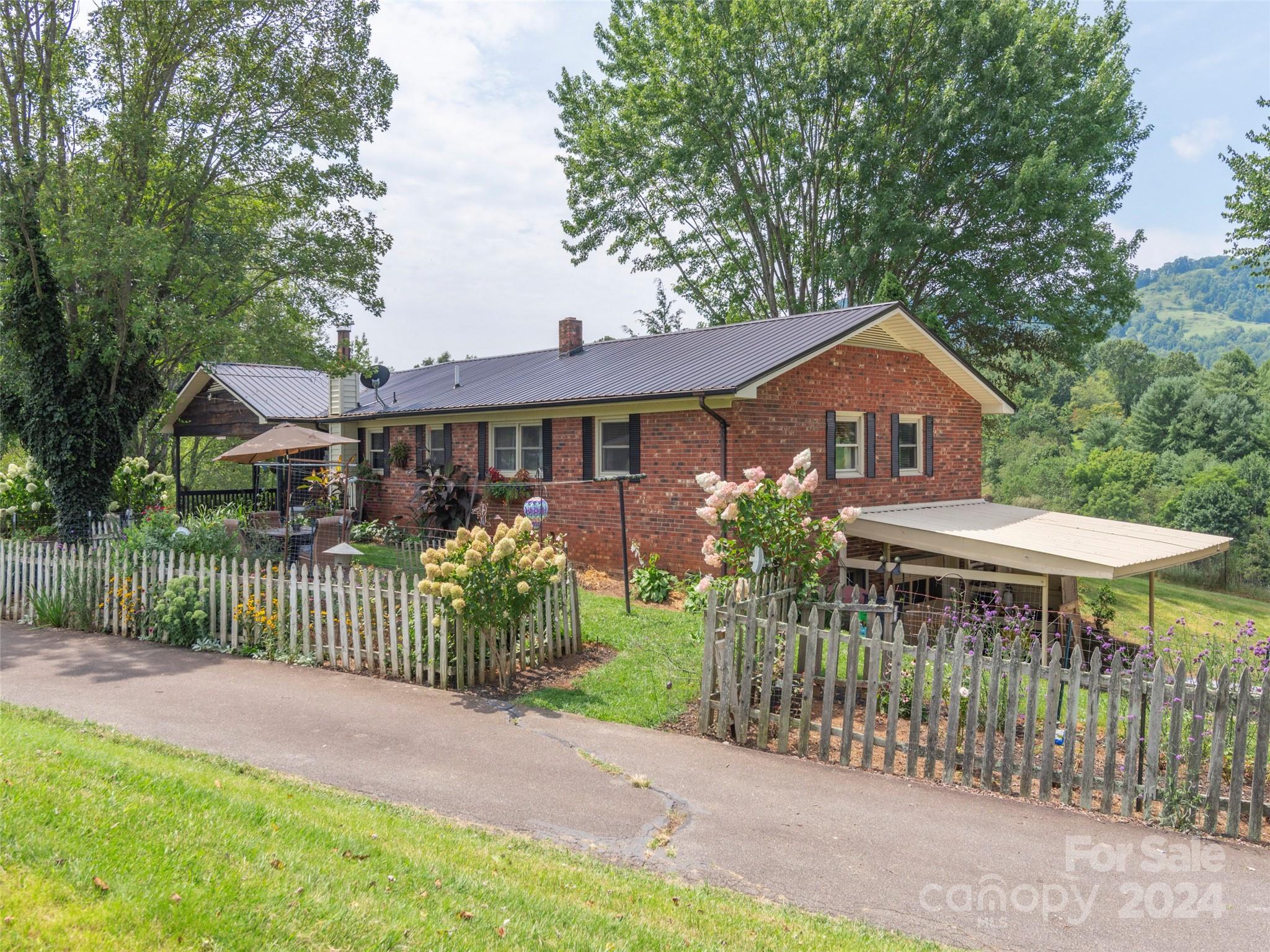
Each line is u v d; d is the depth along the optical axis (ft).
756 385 49.03
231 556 43.60
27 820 15.56
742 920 15.94
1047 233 95.55
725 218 102.53
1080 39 100.53
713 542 36.09
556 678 33.35
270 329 67.00
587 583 54.85
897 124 96.78
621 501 45.98
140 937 12.26
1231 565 110.42
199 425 93.09
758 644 28.86
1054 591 56.70
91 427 59.88
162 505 72.13
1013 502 177.58
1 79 58.23
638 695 31.14
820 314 63.41
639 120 103.81
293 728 26.99
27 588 43.91
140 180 60.03
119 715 27.66
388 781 22.91
